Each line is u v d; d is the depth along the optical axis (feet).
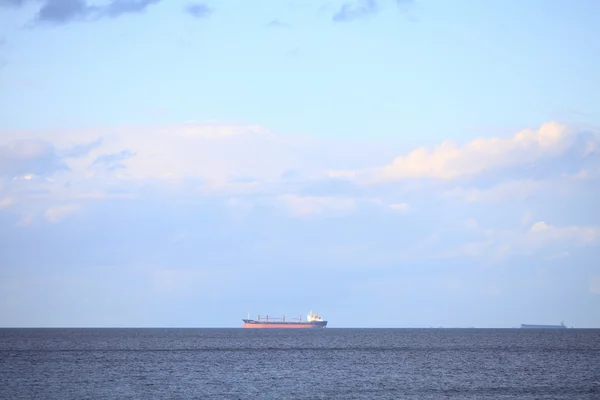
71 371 488.85
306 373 466.29
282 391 365.61
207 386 389.80
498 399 333.01
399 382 406.62
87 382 413.18
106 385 397.19
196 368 512.22
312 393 357.20
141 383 406.41
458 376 442.50
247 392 362.12
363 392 360.69
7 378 437.99
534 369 497.46
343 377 437.58
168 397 345.10
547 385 390.42
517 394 351.05
